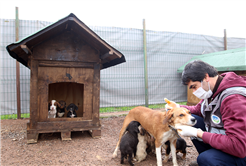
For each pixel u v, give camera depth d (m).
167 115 2.70
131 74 7.76
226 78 2.22
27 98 6.68
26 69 6.64
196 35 8.80
